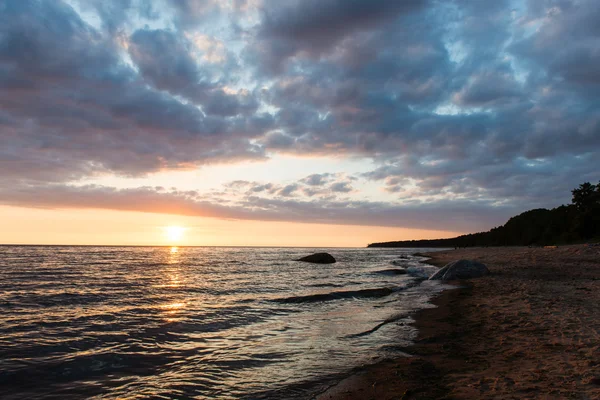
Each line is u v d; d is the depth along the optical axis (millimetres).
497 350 7754
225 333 10117
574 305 11992
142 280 23984
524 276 22234
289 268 37938
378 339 9375
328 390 6094
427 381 6246
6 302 14523
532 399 5016
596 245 38875
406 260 57562
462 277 23703
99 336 9383
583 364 6324
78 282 22359
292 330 10508
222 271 32969
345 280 25891
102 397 5820
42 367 7062
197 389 6188
